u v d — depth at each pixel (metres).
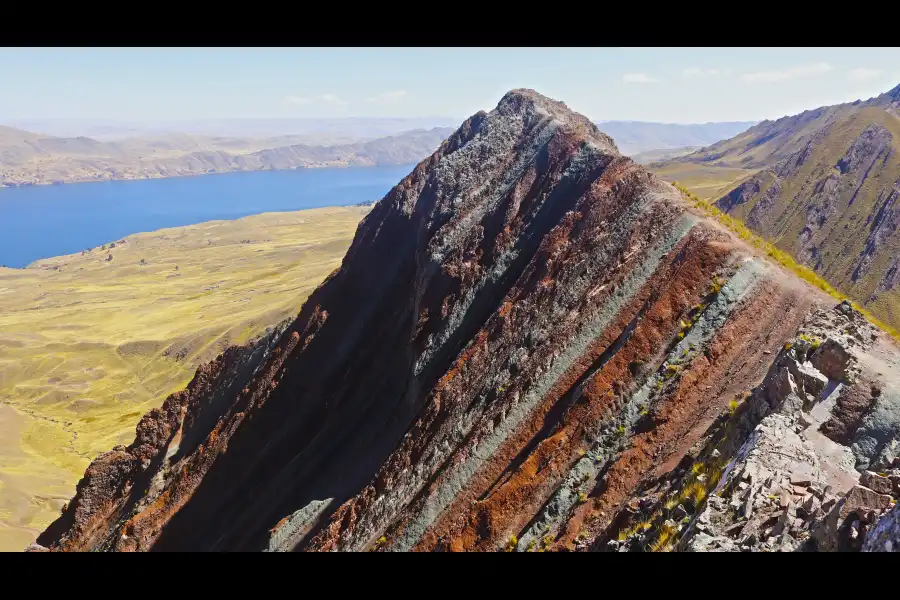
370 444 37.38
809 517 12.95
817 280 24.78
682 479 17.70
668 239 27.58
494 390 28.62
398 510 27.56
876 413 15.95
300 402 44.41
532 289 32.09
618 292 27.25
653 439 20.59
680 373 21.95
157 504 45.62
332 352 45.47
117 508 49.84
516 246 37.25
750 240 27.42
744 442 16.70
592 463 21.47
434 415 30.52
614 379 23.39
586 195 34.22
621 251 29.03
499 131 46.91
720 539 13.30
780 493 13.84
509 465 24.75
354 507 30.31
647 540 15.82
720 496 14.73
